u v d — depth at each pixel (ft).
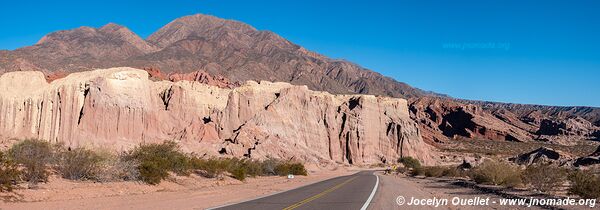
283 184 134.31
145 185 98.32
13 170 72.54
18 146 99.14
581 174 88.84
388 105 518.37
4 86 350.43
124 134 329.72
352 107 484.33
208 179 132.36
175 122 375.25
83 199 73.51
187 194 89.51
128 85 343.05
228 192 96.53
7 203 64.13
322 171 307.78
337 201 75.56
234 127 409.49
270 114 407.64
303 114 434.30
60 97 336.29
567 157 317.01
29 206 62.85
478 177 135.74
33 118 338.34
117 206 65.16
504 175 126.82
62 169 91.15
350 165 430.20
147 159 112.88
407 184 140.46
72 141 314.76
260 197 83.25
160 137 342.85
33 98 343.05
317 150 424.05
